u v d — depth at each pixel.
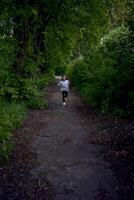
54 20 25.20
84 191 7.84
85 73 24.97
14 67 19.48
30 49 21.25
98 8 23.78
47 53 29.12
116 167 9.25
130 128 13.11
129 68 15.92
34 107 18.86
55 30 26.17
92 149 10.98
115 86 16.23
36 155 10.29
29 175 8.67
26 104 18.56
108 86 18.03
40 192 7.75
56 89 35.41
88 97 21.50
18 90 18.73
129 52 16.42
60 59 32.16
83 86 28.67
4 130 10.57
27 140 11.82
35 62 22.27
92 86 20.27
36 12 18.52
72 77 39.88
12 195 7.50
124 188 7.95
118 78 16.17
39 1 21.42
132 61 15.88
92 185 8.16
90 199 7.43
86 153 10.59
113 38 22.64
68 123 15.33
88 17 24.55
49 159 9.98
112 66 17.48
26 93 18.97
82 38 26.52
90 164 9.57
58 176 8.69
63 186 8.10
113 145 11.19
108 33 26.56
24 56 19.92
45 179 8.47
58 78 56.56
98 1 23.41
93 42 25.97
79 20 24.97
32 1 19.77
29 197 7.47
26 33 19.89
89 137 12.55
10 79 17.92
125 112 15.38
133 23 15.48
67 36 26.78
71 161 9.84
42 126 14.38
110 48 18.42
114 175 8.73
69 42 27.81
